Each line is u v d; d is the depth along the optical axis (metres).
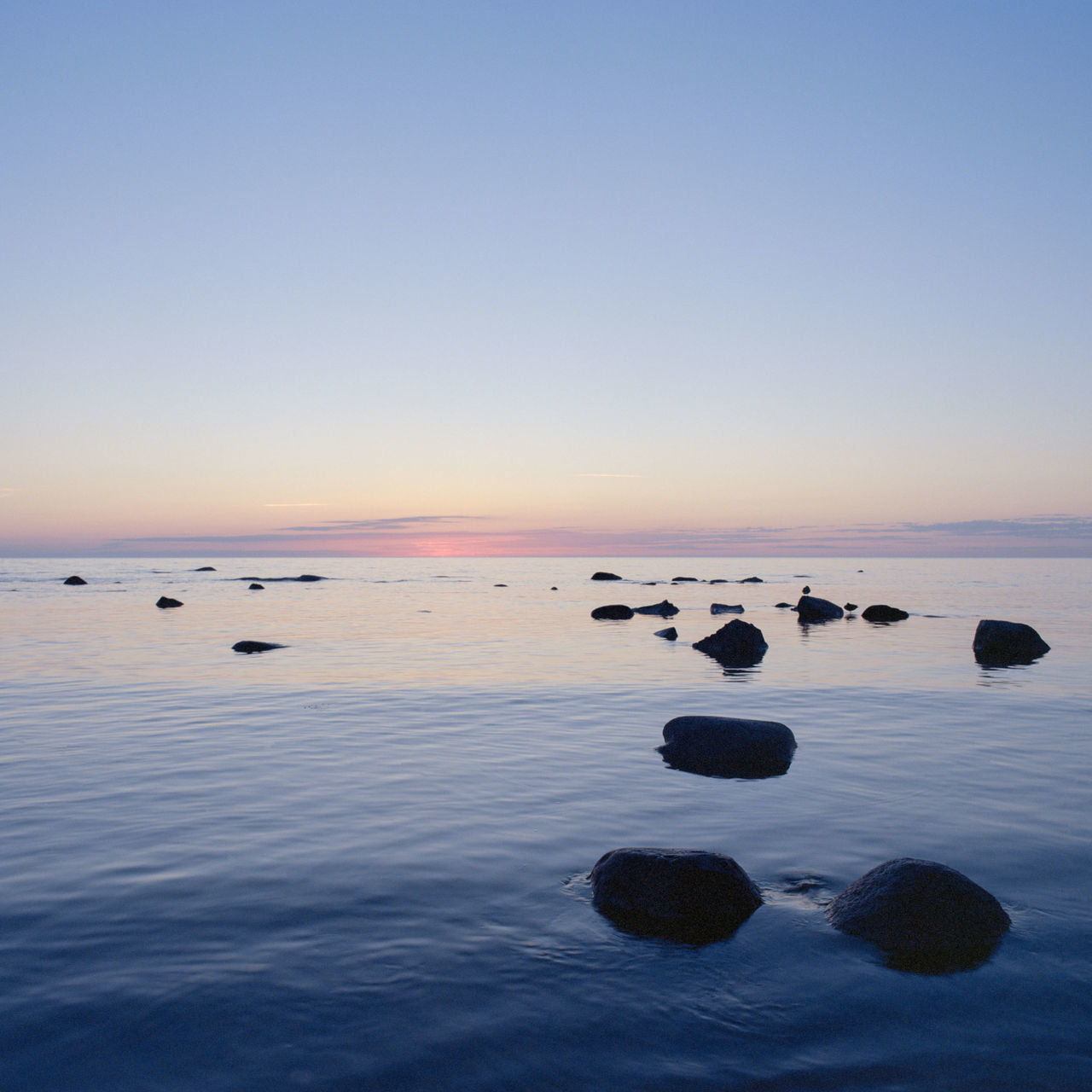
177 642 26.45
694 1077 4.30
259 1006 4.91
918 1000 5.07
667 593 60.06
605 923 6.12
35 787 9.69
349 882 6.83
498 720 14.12
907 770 10.78
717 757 11.30
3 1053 4.42
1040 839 7.98
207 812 8.71
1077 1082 4.27
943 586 70.06
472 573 109.19
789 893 6.72
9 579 83.00
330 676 19.39
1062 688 17.72
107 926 5.96
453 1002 4.99
